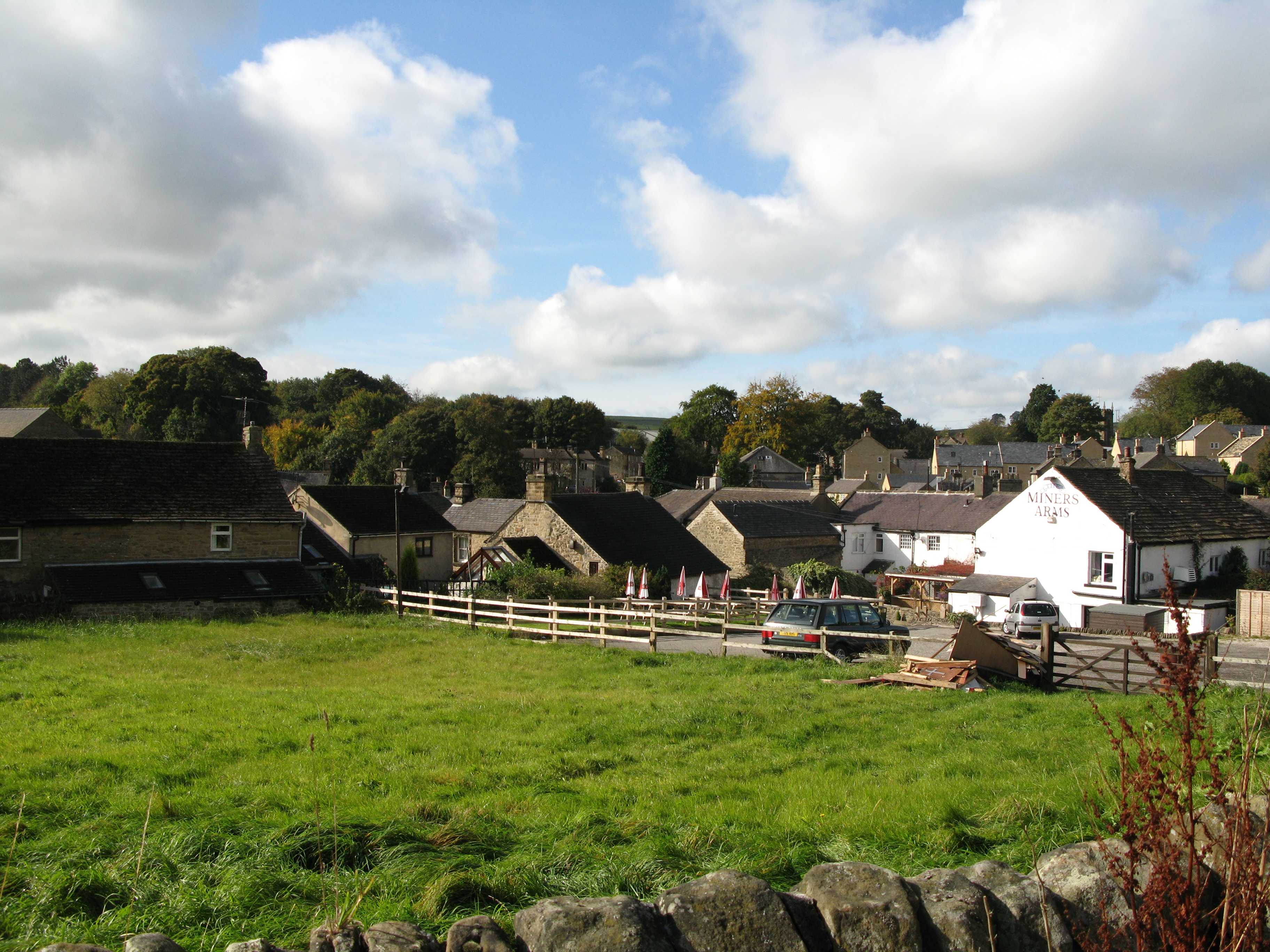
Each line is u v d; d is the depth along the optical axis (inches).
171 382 3491.6
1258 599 1428.4
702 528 2126.0
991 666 766.5
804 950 174.1
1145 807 177.3
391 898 242.1
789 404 4343.0
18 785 379.6
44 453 1339.8
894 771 418.9
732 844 298.7
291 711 580.7
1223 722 449.4
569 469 4387.3
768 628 944.3
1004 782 382.6
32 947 211.6
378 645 978.1
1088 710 591.2
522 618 1080.8
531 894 248.1
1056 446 3663.9
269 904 238.8
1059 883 194.2
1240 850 158.1
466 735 513.0
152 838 292.7
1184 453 4099.4
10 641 939.3
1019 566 1708.9
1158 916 157.5
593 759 451.2
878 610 1104.2
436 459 3531.0
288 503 1488.7
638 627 973.2
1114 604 1581.0
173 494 1389.0
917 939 177.9
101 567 1272.1
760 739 504.1
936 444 4832.7
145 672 752.3
